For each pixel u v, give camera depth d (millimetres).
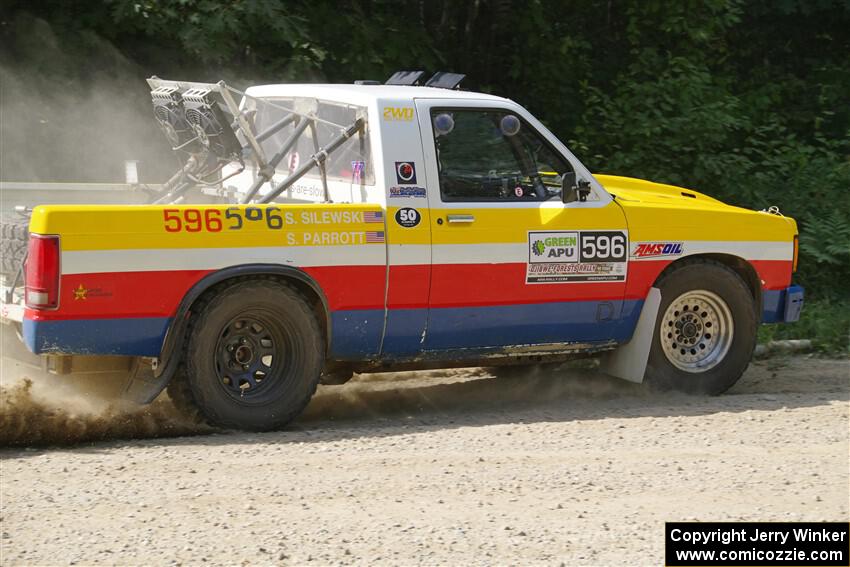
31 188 13055
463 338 11742
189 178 12281
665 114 20672
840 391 13648
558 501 8891
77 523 8203
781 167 21125
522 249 11781
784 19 25562
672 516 8578
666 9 21797
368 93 11523
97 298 10164
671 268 12773
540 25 21859
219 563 7504
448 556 7695
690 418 11742
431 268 11391
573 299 12125
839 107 24266
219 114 11445
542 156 12055
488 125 11797
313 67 19328
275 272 10781
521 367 14273
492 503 8805
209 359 10711
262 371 11102
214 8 18000
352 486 9148
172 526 8164
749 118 22266
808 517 8609
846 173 21250
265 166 11562
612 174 20297
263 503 8695
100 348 10266
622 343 12672
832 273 20188
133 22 18453
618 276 12336
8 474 9352
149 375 10719
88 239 10102
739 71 25359
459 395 13242
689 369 13016
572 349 12453
